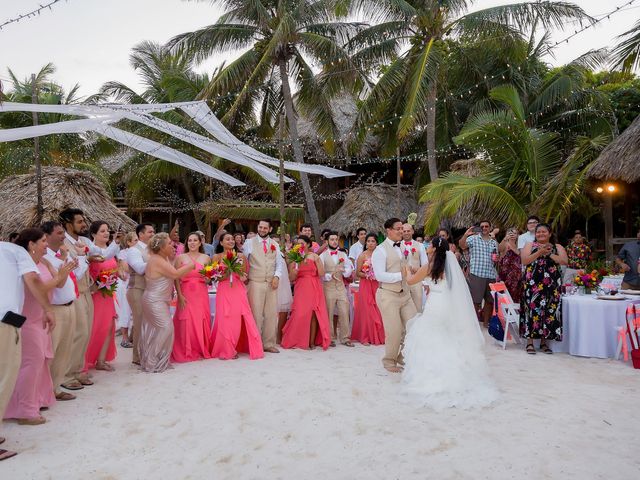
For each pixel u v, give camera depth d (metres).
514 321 7.06
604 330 6.45
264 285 7.04
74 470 3.42
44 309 4.13
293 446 3.77
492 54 16.86
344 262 7.96
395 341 5.93
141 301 6.29
